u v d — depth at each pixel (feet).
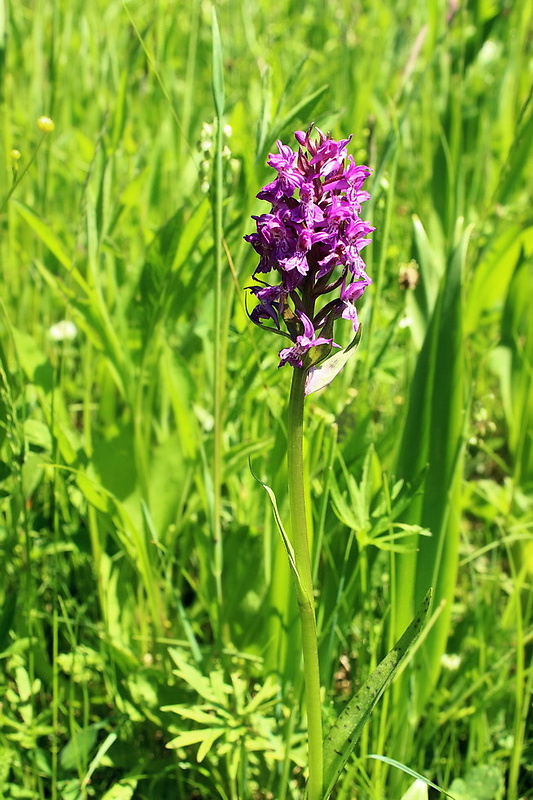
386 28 4.13
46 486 2.16
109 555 2.15
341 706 1.94
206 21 3.45
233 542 2.03
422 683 1.92
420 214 2.94
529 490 2.32
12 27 3.05
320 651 1.90
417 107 3.64
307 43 4.31
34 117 2.83
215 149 1.78
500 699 1.98
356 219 1.43
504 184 2.64
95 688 2.02
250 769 1.90
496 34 3.67
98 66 3.04
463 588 2.24
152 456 2.30
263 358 2.04
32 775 1.87
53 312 2.78
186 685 1.96
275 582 1.87
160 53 2.80
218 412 1.87
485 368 2.81
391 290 2.71
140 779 1.89
